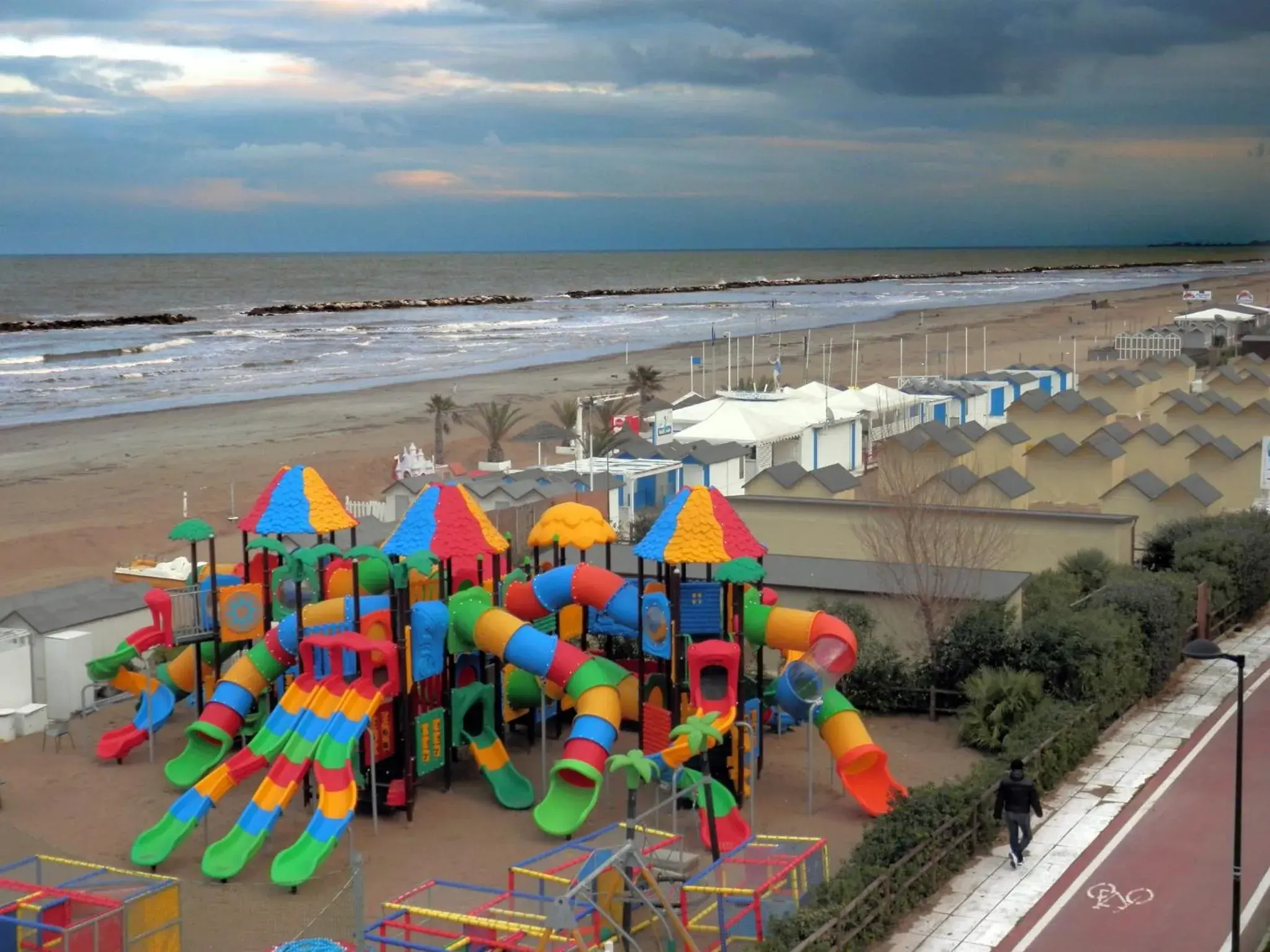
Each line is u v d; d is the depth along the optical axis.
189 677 37.22
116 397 133.38
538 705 35.91
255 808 28.78
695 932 23.38
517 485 59.38
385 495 63.84
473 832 30.52
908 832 26.44
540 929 21.39
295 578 32.88
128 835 30.61
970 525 45.00
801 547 50.66
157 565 49.50
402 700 31.48
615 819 30.98
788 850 24.95
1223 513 55.44
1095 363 135.25
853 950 23.34
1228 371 91.00
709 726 26.88
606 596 33.03
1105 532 47.75
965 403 93.62
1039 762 31.59
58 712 39.06
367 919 25.42
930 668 38.75
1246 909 25.59
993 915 25.48
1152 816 30.44
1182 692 40.19
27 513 74.81
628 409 114.00
